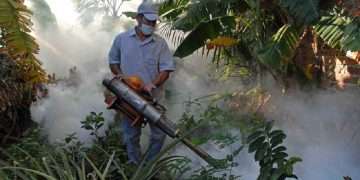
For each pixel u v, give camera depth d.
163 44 4.69
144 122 4.36
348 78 5.26
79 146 4.45
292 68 5.75
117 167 3.75
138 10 4.59
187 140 3.95
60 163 4.05
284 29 5.32
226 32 5.79
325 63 5.61
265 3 5.69
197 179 3.80
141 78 4.65
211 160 3.84
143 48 4.62
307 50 5.71
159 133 4.52
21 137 5.15
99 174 3.52
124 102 4.31
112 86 4.30
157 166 3.78
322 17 4.88
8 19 4.68
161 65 4.67
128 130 4.62
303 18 4.85
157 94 4.72
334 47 4.88
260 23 5.80
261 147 3.42
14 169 3.50
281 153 3.37
